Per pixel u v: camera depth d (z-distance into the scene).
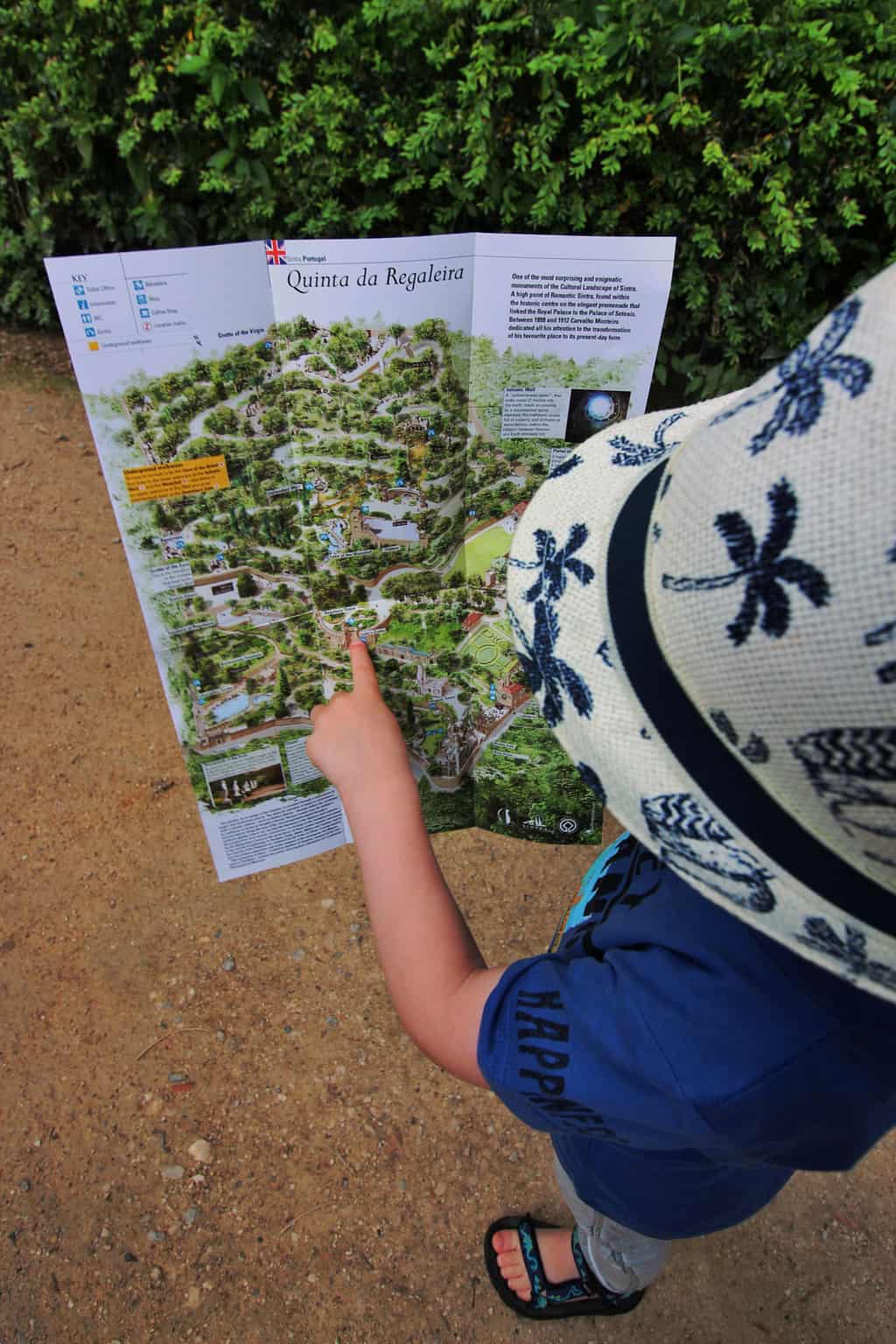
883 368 0.45
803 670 0.46
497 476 1.13
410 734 1.30
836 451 0.45
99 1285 1.52
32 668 2.55
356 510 1.11
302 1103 1.75
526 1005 0.74
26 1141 1.68
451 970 0.87
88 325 0.91
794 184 2.50
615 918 0.79
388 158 2.67
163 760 2.34
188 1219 1.60
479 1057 0.76
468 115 2.46
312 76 2.67
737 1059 0.65
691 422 0.88
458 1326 1.50
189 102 2.84
